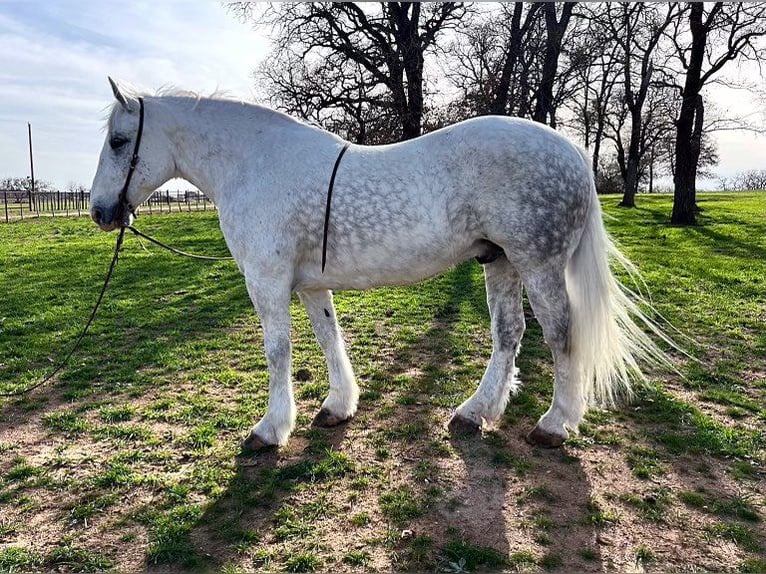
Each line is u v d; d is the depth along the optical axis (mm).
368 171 3266
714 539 2613
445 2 16516
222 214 3555
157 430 3885
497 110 15125
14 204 29969
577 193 3197
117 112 3529
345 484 3135
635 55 19875
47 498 3055
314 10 16000
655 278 8789
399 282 3484
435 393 4516
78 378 5000
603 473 3227
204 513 2879
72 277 9695
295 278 3523
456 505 2908
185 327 6699
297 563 2461
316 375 5043
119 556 2566
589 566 2439
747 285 8172
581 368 3377
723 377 4715
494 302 3723
